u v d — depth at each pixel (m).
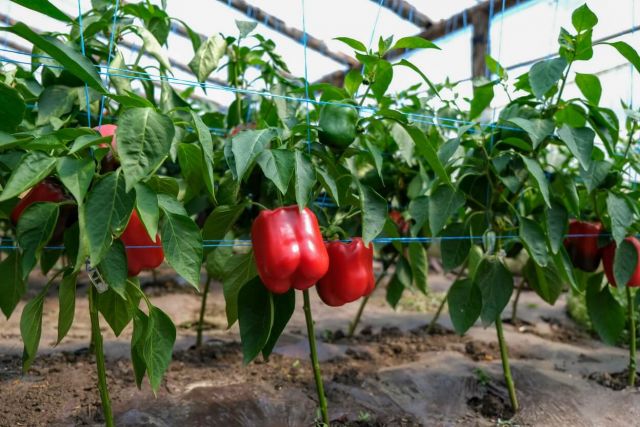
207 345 1.18
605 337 0.91
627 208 0.81
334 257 0.67
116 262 0.52
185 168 0.70
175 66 3.01
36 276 1.95
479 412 0.89
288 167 0.56
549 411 0.88
